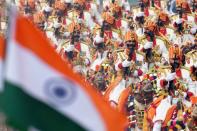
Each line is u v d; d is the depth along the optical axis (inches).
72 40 2012.8
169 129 1282.0
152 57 1740.9
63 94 570.6
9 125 554.6
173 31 1957.4
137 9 2082.9
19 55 564.7
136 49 1740.9
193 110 1254.9
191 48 1780.3
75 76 578.2
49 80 569.3
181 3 2022.6
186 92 1441.9
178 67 1619.1
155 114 1309.1
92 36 1984.5
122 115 588.4
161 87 1425.9
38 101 561.0
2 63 564.7
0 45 571.5
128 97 1407.5
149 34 1863.9
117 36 1974.7
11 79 553.9
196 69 1590.8
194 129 1258.6
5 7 688.4
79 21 2111.2
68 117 569.3
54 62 574.2
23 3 2271.2
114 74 1616.6
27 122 556.1
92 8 2208.4
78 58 1852.9
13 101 552.4
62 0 2198.6
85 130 575.2
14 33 565.9
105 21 1999.3
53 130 563.5
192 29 1964.8
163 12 2004.2
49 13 2215.8
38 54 569.6
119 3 2176.4
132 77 1594.5
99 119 580.7
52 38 2102.6
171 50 1632.6
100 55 1849.2
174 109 1299.2
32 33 571.2
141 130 1337.4
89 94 580.7
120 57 1713.8
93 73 1641.2
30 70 565.9
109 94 1466.5
